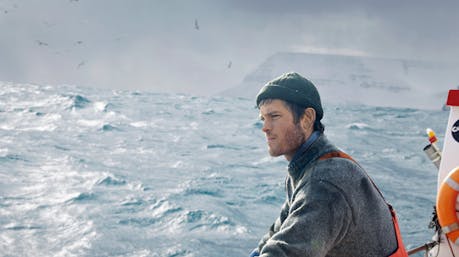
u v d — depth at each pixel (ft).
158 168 38.96
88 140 51.37
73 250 21.44
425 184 36.94
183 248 21.97
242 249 22.30
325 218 3.86
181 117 75.41
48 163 39.01
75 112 73.41
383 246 4.15
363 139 64.28
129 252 21.39
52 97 87.25
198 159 43.47
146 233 23.76
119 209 27.27
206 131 61.77
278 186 33.81
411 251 6.25
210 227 24.88
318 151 4.15
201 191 31.81
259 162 42.78
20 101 82.17
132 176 35.47
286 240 3.83
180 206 27.78
